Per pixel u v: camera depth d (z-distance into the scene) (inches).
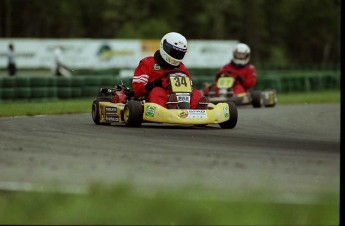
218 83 2352.4
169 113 1348.4
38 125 1427.2
